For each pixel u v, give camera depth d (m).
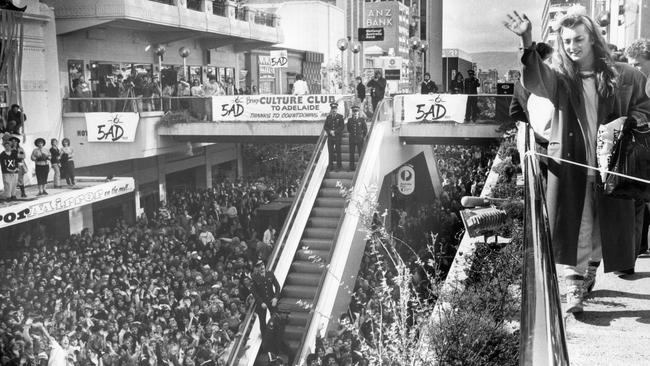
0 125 19.27
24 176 21.73
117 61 28.92
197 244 21.80
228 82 34.69
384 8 71.38
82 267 17.64
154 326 14.44
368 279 17.28
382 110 21.95
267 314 16.55
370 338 12.06
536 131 3.94
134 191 28.03
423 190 29.34
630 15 17.80
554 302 1.41
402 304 5.33
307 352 15.28
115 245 20.33
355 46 37.66
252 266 19.45
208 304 16.19
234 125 25.06
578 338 3.28
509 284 5.57
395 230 21.80
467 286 5.86
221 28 33.03
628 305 3.73
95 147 24.56
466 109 22.83
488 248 7.27
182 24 29.25
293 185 33.72
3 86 19.36
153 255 19.58
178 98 25.27
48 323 14.23
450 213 23.36
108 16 24.73
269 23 39.75
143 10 26.12
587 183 3.59
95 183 22.61
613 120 3.58
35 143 20.19
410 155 25.20
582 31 3.43
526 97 3.95
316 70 52.06
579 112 3.49
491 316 4.96
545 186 3.75
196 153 32.72
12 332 13.23
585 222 3.61
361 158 19.86
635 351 3.08
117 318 14.92
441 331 4.78
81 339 14.02
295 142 25.14
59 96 24.25
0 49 19.19
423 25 93.50
